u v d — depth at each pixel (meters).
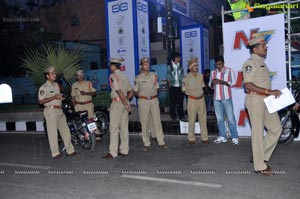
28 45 18.34
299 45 7.90
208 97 10.34
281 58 7.07
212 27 22.27
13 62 18.16
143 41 11.04
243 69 5.00
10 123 11.05
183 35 16.38
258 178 4.76
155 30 22.81
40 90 6.44
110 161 6.18
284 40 7.01
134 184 4.75
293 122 6.70
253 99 4.90
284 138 6.82
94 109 8.75
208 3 18.77
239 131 7.76
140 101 6.96
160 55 22.88
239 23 7.45
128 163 5.98
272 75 7.20
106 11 11.06
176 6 14.12
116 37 10.93
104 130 8.70
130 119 9.79
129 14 10.62
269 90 4.78
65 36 25.34
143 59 6.89
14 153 7.31
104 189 4.60
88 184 4.86
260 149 4.91
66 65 10.77
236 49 7.54
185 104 10.33
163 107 11.95
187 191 4.36
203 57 16.08
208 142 7.37
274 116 5.06
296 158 5.79
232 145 7.03
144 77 6.89
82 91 7.98
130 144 7.70
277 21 7.04
